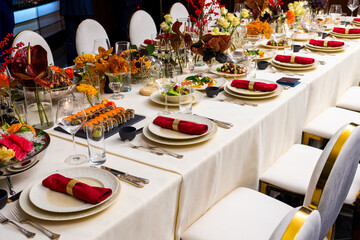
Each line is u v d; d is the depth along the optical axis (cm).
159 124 158
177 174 129
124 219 107
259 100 200
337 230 229
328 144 131
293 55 277
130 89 215
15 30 529
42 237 98
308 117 248
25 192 114
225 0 605
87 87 169
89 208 106
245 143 167
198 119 166
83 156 140
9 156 112
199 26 282
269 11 319
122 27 610
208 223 149
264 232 145
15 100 185
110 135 158
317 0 417
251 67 236
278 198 250
